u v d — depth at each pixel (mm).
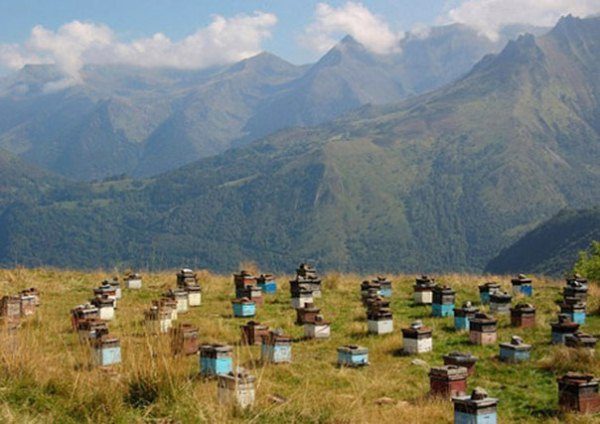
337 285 40281
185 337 21406
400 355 23406
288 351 21531
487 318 25078
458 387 17844
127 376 14148
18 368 14016
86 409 12422
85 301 33250
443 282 42062
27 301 28406
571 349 21703
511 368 21250
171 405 12969
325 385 18906
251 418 13102
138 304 32906
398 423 15195
